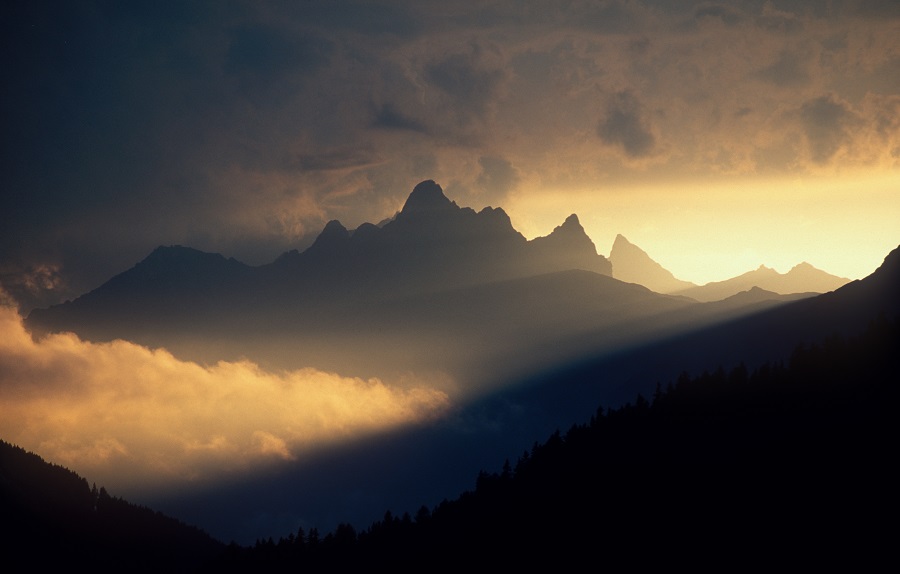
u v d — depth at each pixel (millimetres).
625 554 178500
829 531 165625
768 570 161375
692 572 167250
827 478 177750
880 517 165375
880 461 178125
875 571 154625
